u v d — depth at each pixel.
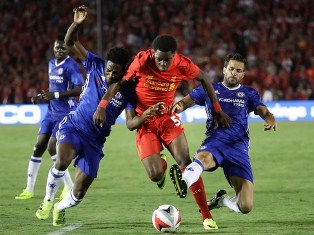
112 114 9.11
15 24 33.22
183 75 9.27
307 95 28.19
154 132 9.48
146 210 10.77
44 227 9.26
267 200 11.70
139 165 16.64
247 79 29.17
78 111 9.15
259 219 9.88
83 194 9.14
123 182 14.07
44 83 29.00
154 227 9.19
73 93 11.88
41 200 11.91
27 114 26.75
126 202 11.59
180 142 9.41
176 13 34.22
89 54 9.25
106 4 34.28
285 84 28.61
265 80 28.78
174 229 8.73
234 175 8.97
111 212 10.59
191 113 26.59
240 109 9.15
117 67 8.83
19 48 31.75
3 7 34.03
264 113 9.13
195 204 11.32
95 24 33.69
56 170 9.19
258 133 22.88
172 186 13.48
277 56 30.52
